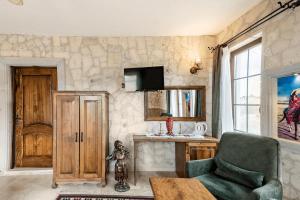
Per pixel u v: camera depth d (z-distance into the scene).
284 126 2.31
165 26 3.62
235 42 3.31
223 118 3.52
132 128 4.11
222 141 2.84
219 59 3.58
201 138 3.46
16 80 4.14
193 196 1.88
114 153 3.43
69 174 3.34
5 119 3.93
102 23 3.46
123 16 3.18
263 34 2.67
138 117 4.11
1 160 3.90
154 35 4.09
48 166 4.13
